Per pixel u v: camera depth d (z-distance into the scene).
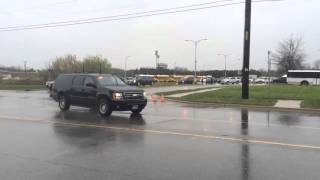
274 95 33.16
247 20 28.78
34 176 8.24
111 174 8.35
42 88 57.78
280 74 115.50
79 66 93.06
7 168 8.88
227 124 16.06
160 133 13.49
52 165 9.12
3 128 14.82
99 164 9.19
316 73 80.81
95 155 10.12
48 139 12.41
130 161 9.45
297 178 7.96
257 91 41.19
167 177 8.11
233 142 11.75
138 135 13.08
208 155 10.02
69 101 21.45
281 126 15.51
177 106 26.02
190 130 14.23
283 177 8.03
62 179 8.02
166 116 19.20
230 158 9.68
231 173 8.36
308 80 81.12
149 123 16.33
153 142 11.79
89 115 19.53
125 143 11.66
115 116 19.12
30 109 22.70
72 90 21.19
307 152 10.31
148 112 21.33
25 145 11.45
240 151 10.47
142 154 10.19
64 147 11.15
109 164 9.18
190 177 8.09
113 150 10.70
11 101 29.73
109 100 19.08
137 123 16.33
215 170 8.60
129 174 8.34
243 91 29.11
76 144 11.57
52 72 78.69
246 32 28.78
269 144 11.43
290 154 10.09
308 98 29.33
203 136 12.84
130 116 19.12
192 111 22.20
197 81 102.44
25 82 75.81
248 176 8.14
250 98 29.56
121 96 19.11
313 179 7.88
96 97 19.64
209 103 27.64
